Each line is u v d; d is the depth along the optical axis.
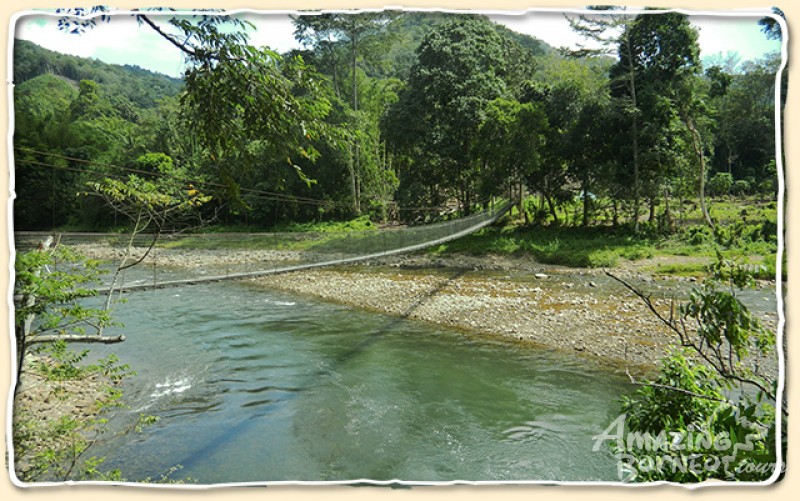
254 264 8.48
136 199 5.07
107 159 19.88
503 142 17.70
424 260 17.73
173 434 5.37
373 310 11.31
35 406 5.09
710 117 15.98
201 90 3.58
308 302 12.35
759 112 14.70
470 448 5.03
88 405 5.81
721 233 13.59
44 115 12.84
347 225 20.98
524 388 6.55
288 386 6.85
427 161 19.70
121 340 3.06
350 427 5.57
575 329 8.84
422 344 8.65
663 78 15.55
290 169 20.56
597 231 17.88
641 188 16.05
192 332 9.55
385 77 28.33
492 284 13.23
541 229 18.95
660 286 11.86
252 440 5.26
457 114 18.31
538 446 5.03
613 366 7.16
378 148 25.77
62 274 3.25
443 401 6.25
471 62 18.50
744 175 16.41
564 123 17.97
